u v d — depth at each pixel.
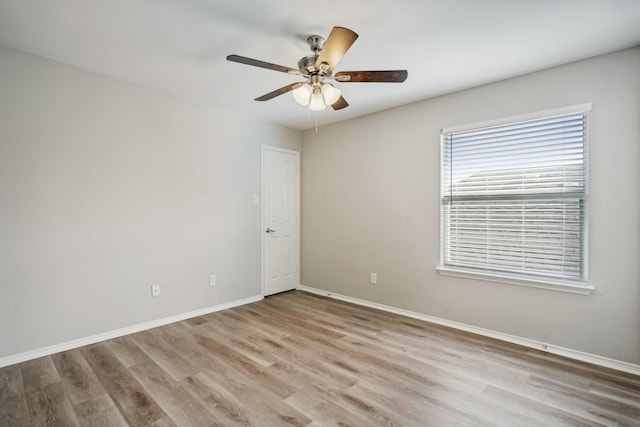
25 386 2.08
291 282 4.56
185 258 3.36
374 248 3.78
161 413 1.82
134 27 2.06
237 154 3.83
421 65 2.55
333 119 4.05
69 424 1.73
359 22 1.99
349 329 3.10
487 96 2.91
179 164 3.30
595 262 2.42
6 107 2.33
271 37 2.19
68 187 2.61
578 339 2.49
